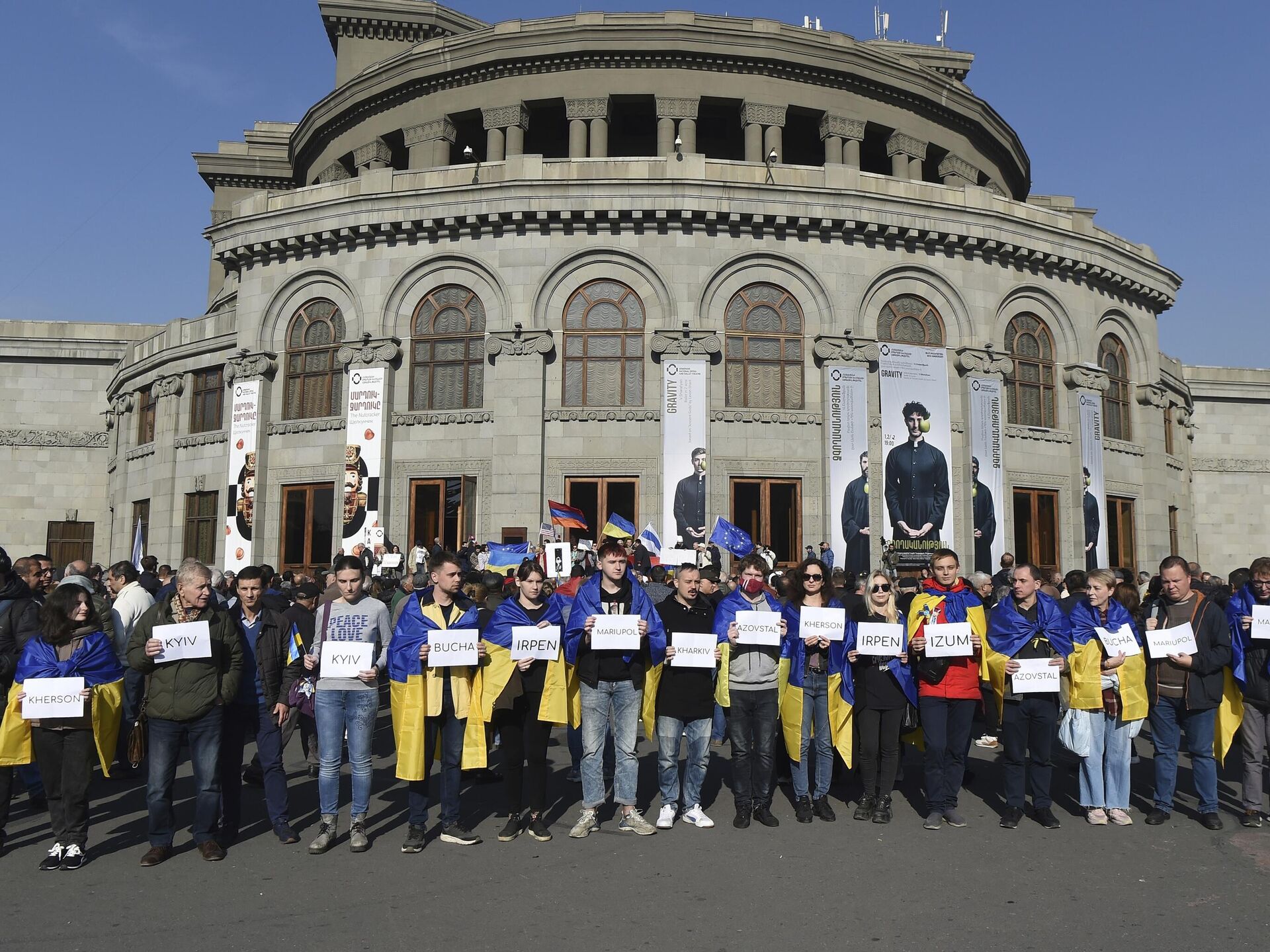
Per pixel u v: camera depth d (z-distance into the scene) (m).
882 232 26.55
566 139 37.22
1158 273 31.89
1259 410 44.97
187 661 8.25
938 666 9.31
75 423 41.81
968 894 7.30
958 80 44.41
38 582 11.47
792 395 26.08
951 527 26.45
